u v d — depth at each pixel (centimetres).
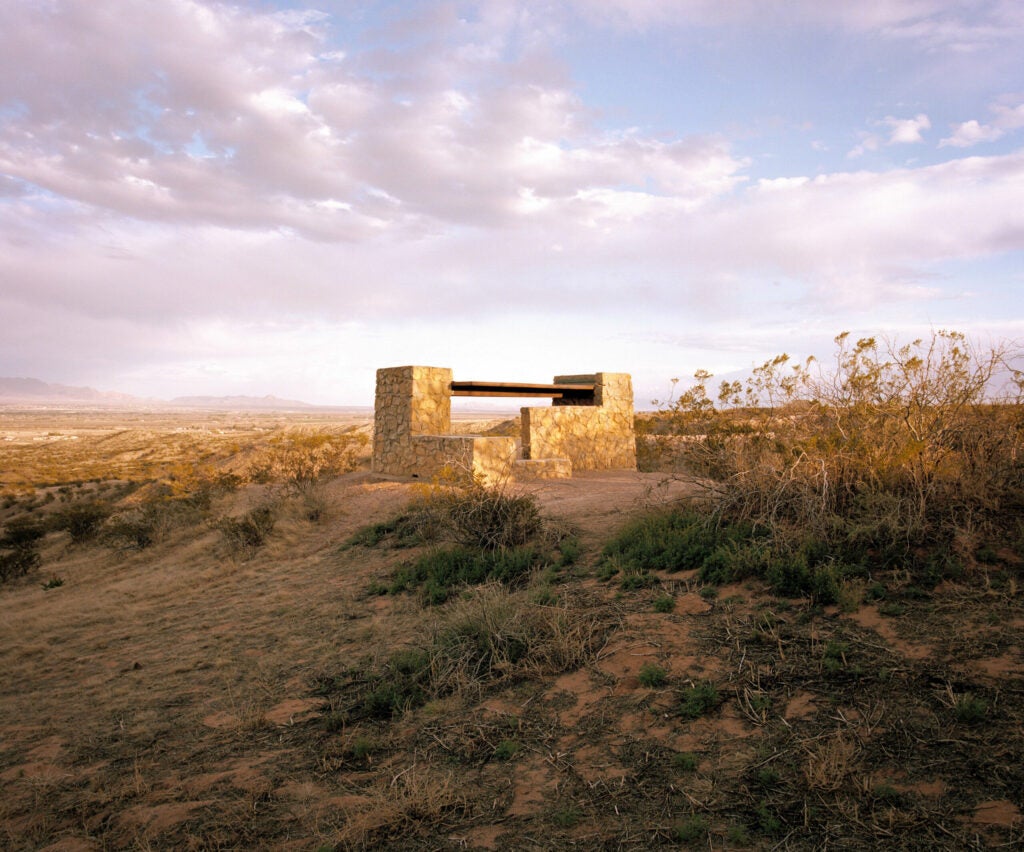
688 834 338
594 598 711
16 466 5938
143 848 396
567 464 1723
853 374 769
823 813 337
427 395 1844
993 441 697
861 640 502
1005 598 512
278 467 2333
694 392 1091
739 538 735
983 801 324
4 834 439
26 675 840
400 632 767
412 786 424
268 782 467
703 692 474
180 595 1159
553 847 348
